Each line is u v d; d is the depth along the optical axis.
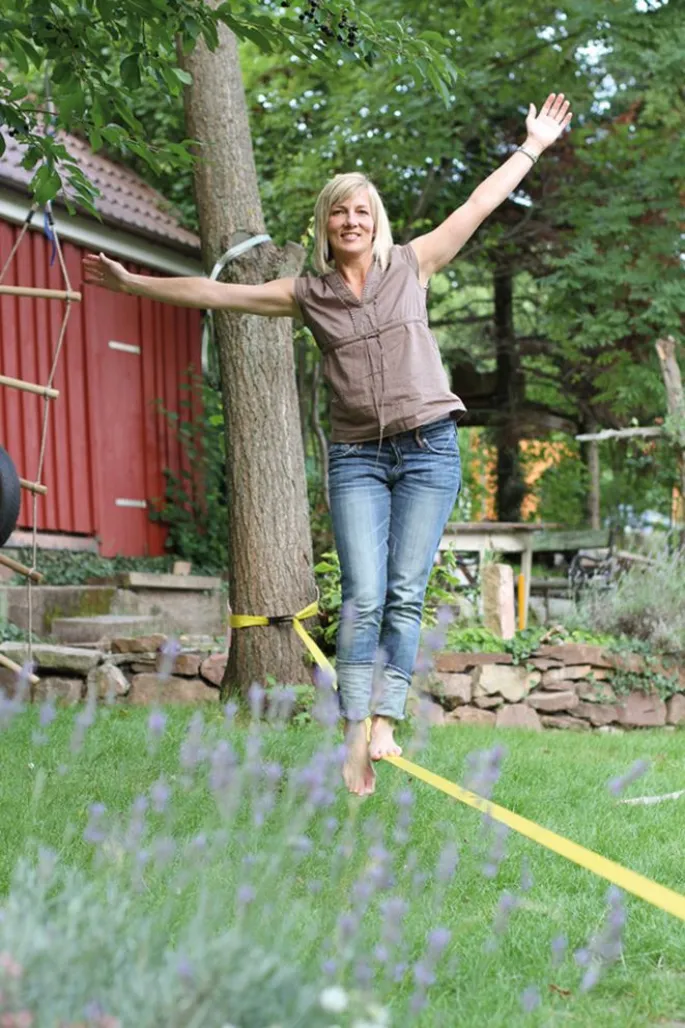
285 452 7.89
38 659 8.26
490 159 16.16
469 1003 2.97
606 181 15.23
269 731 6.08
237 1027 2.10
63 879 3.41
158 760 5.34
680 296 13.87
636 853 4.60
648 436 11.63
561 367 17.95
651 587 9.05
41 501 12.12
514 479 18.70
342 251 4.27
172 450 13.98
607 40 13.67
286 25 5.46
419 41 5.86
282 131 15.45
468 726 7.94
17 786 4.89
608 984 3.23
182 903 3.13
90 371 12.82
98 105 5.49
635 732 8.35
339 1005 2.13
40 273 12.24
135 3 4.99
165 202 15.13
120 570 12.56
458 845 4.30
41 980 2.11
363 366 4.23
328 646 7.83
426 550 4.28
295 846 3.53
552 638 8.75
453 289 18.31
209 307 4.39
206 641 9.55
